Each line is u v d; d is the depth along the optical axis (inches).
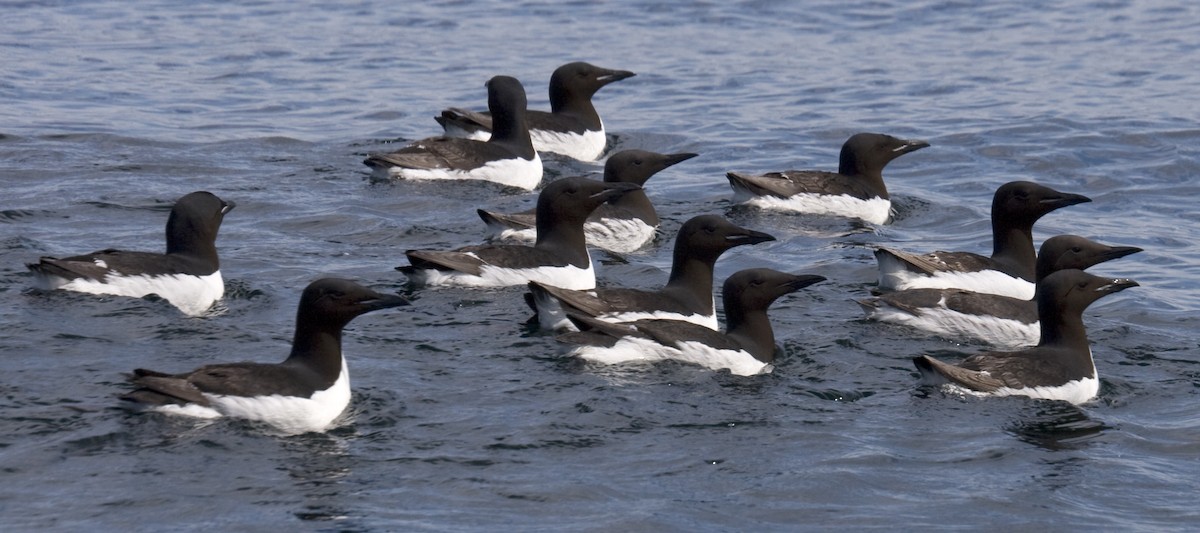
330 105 1150.3
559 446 505.4
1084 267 684.7
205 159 957.2
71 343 575.5
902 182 958.4
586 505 461.4
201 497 454.6
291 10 1563.7
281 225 803.4
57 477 462.0
